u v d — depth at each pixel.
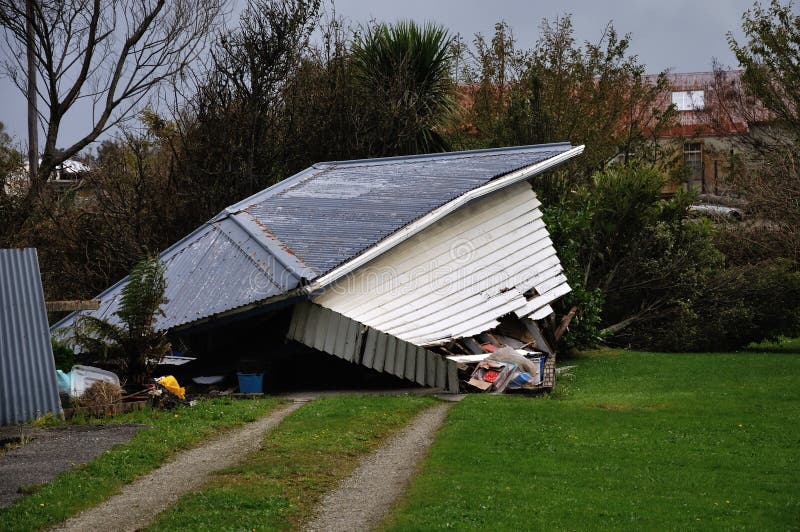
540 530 8.72
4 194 26.06
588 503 9.65
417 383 18.05
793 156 32.41
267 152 27.92
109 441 12.23
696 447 12.31
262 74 27.75
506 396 16.70
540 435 12.87
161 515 9.21
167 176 28.47
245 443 12.49
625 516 9.19
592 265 27.94
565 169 32.56
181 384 17.84
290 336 17.22
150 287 16.38
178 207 26.27
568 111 35.69
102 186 26.84
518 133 32.41
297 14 28.39
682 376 19.75
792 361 21.95
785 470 11.11
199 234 20.84
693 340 25.89
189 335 18.67
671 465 11.36
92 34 26.81
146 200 26.78
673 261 26.44
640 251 26.66
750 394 16.62
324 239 18.64
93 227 25.98
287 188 22.86
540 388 17.61
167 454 11.82
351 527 8.96
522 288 21.64
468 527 8.74
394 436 13.09
